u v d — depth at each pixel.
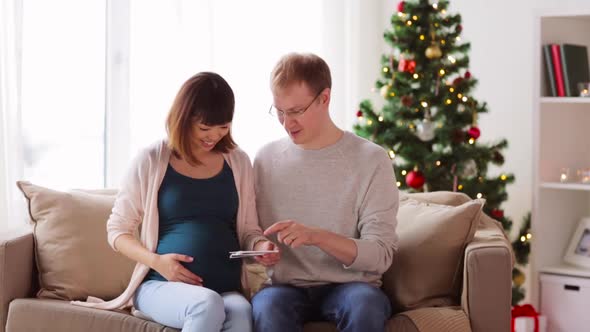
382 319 2.21
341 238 2.29
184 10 3.88
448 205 2.99
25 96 3.42
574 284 3.71
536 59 3.78
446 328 2.39
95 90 3.68
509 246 2.74
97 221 2.80
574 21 3.95
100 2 3.68
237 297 2.32
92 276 2.72
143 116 3.79
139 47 3.76
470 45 4.13
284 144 2.54
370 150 2.46
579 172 3.87
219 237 2.42
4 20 3.20
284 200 2.48
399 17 3.86
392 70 3.89
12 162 3.25
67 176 3.60
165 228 2.45
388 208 2.41
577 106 3.98
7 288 2.62
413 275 2.62
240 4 4.14
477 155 3.75
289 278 2.43
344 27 4.58
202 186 2.45
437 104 3.80
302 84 2.34
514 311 3.67
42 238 2.75
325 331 2.33
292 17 4.35
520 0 4.27
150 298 2.33
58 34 3.54
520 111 4.29
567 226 3.97
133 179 2.46
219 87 2.37
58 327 2.51
